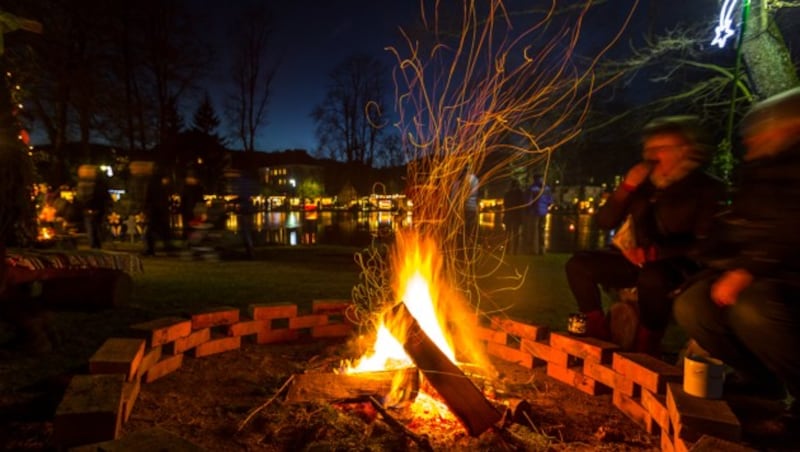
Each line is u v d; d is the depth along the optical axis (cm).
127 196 1611
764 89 650
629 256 364
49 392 331
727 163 590
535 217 1241
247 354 416
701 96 805
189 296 661
